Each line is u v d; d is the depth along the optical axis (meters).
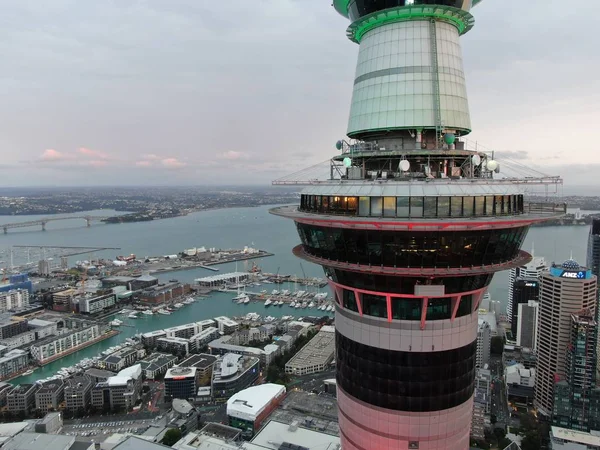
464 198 75.81
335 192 83.88
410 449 87.19
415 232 75.19
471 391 89.50
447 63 91.38
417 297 80.62
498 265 80.56
